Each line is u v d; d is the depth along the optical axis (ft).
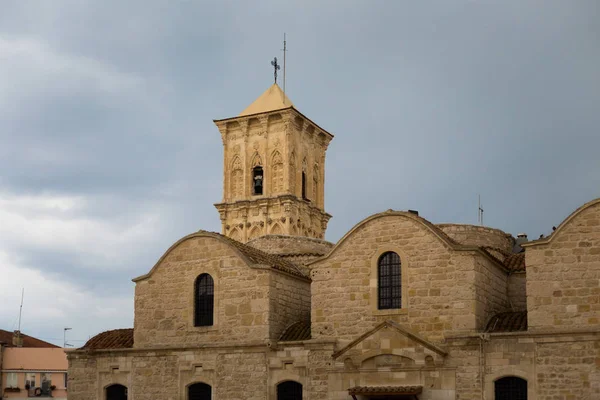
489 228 200.13
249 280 172.14
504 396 148.56
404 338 155.84
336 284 165.48
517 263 177.68
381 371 157.17
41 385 305.32
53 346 351.25
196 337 175.52
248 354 169.68
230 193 324.19
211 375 172.55
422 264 158.81
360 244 164.86
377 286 162.09
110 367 183.93
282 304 173.88
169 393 175.94
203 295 177.58
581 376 142.82
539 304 148.97
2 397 298.35
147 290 183.32
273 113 319.27
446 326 154.71
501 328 155.22
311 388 162.61
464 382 150.82
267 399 166.09
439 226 198.70
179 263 180.96
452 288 155.53
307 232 325.21
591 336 143.13
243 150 324.19
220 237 177.17
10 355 303.68
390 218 163.22
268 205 313.53
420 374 154.30
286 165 316.19
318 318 165.78
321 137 345.92
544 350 146.20
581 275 147.02
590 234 147.74
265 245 229.86
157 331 180.34
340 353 160.66
